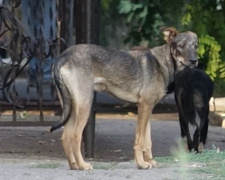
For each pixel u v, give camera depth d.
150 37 27.12
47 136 18.52
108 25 36.53
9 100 16.64
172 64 12.60
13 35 16.34
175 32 12.63
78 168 12.37
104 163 13.58
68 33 16.72
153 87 12.54
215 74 23.67
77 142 12.34
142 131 12.50
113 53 12.47
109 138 18.67
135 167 12.64
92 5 15.88
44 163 13.43
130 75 12.46
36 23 17.78
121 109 24.61
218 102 23.89
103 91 12.60
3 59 17.48
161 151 16.91
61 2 16.78
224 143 18.28
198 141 15.67
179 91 15.80
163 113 24.14
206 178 11.60
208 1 23.81
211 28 23.84
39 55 16.38
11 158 15.05
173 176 11.75
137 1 27.50
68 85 12.28
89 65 12.33
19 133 18.88
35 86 17.55
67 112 12.30
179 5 25.33
